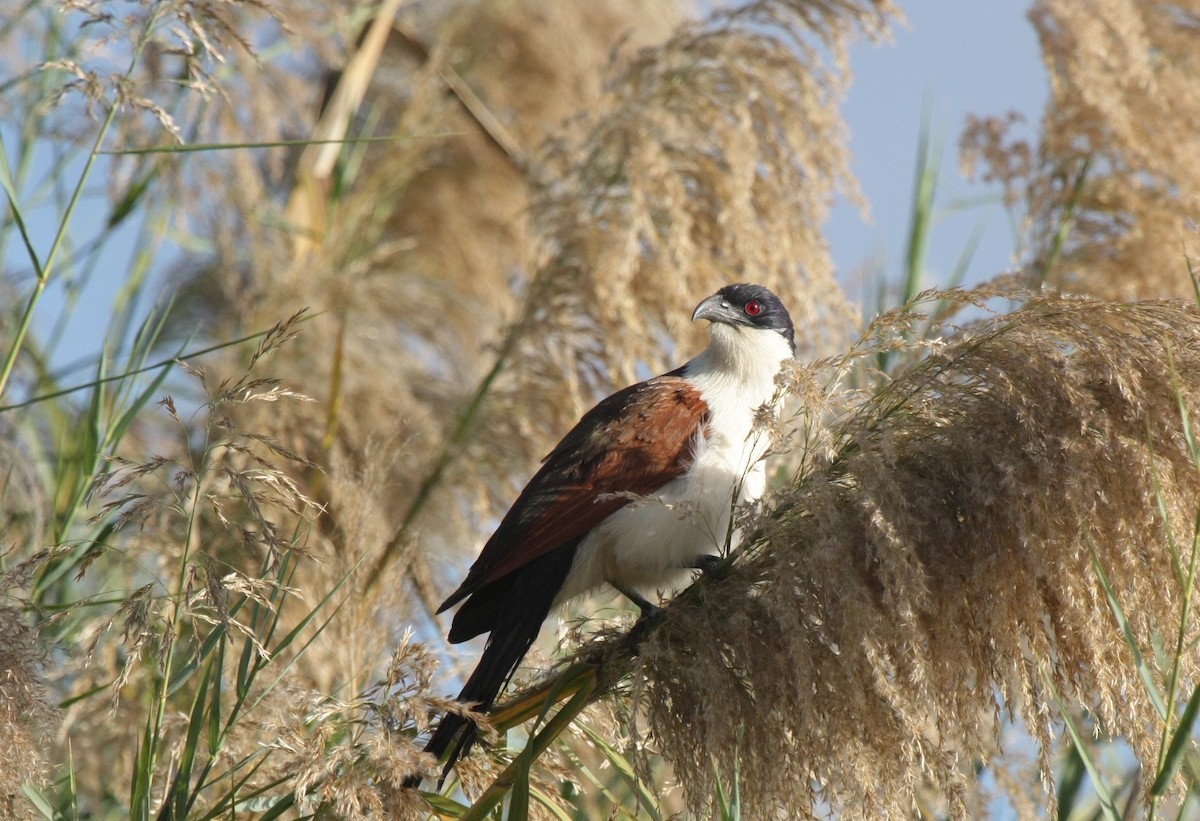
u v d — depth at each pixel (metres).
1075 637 5.13
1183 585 4.79
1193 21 9.90
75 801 5.77
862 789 5.09
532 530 6.75
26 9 8.91
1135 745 4.98
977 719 5.20
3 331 8.85
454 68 13.09
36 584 6.80
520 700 6.04
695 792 5.31
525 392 9.46
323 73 12.91
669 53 9.41
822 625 5.27
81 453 7.88
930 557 5.23
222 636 5.43
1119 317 5.33
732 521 5.75
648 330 9.21
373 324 10.26
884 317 5.57
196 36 7.11
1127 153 9.23
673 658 5.44
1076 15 9.52
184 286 10.93
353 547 7.29
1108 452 5.09
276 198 12.12
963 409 5.39
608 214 9.33
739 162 8.92
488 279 12.37
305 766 5.22
